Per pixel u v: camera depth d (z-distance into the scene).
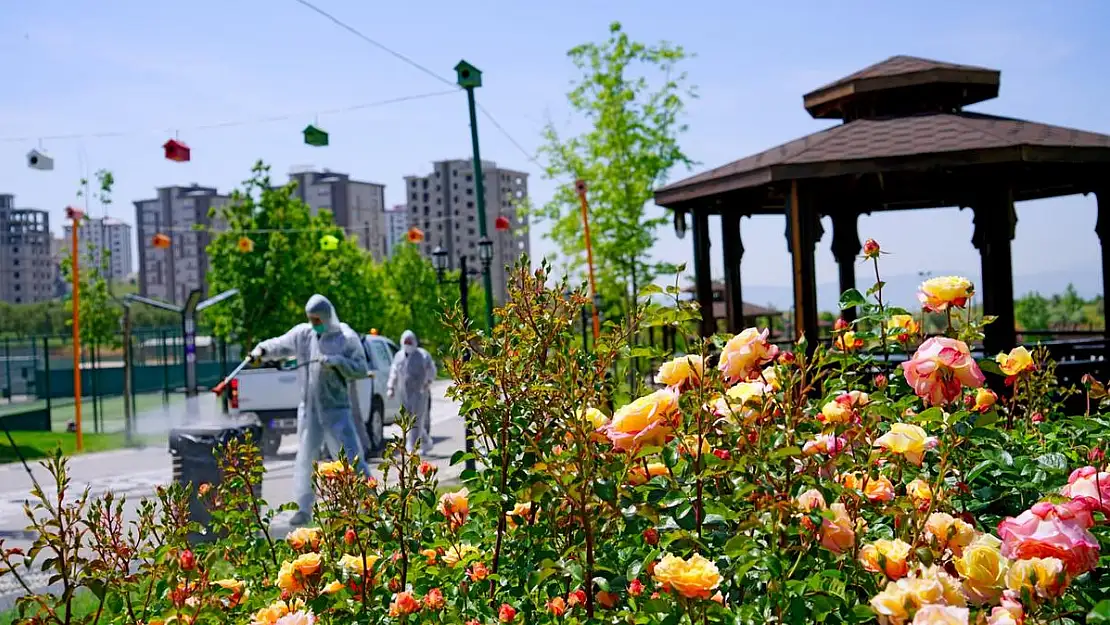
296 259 30.77
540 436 2.90
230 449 4.36
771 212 16.47
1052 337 14.62
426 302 53.84
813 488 2.57
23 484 14.76
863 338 3.42
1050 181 13.23
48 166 13.91
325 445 10.20
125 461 17.66
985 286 13.05
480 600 3.13
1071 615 2.50
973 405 3.28
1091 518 2.25
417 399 15.80
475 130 16.80
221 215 31.28
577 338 3.20
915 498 2.71
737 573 2.39
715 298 28.81
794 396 2.78
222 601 3.31
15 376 43.34
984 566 2.17
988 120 11.90
